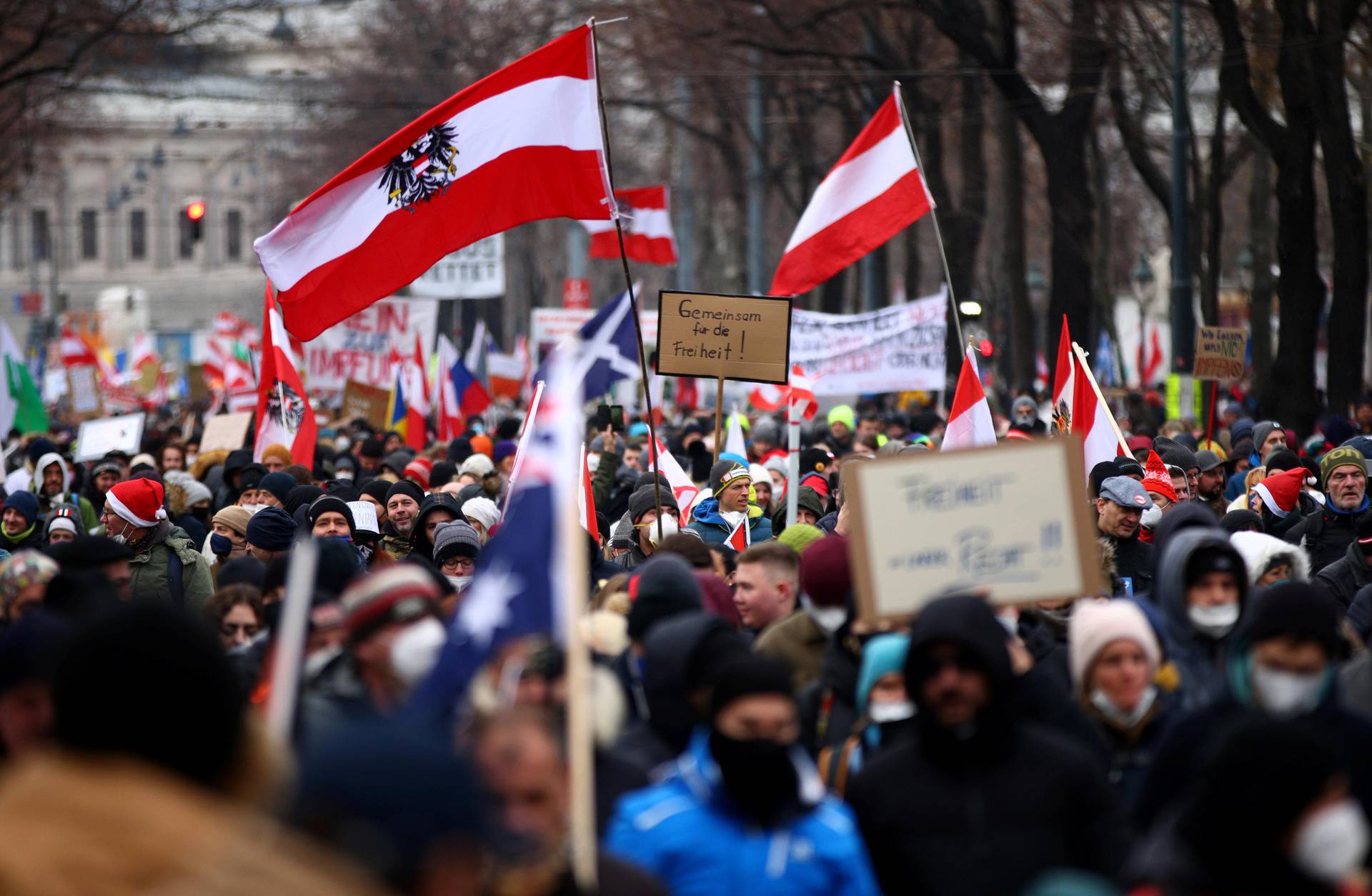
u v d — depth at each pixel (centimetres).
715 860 1430
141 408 12975
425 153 3216
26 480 5375
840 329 6719
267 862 822
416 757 844
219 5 13300
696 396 10131
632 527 3662
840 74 11862
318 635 1584
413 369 7094
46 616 1418
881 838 1510
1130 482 2988
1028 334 10944
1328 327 7788
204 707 946
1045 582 1711
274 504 3909
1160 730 1798
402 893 819
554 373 1319
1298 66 7500
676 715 1747
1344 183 7569
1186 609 1897
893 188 4188
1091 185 14775
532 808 1169
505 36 17550
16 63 10500
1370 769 1562
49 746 948
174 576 3372
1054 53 12200
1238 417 8188
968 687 1495
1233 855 1123
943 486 1727
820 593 1942
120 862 829
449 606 1928
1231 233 18375
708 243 19562
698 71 12838
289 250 3212
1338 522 3609
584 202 3219
